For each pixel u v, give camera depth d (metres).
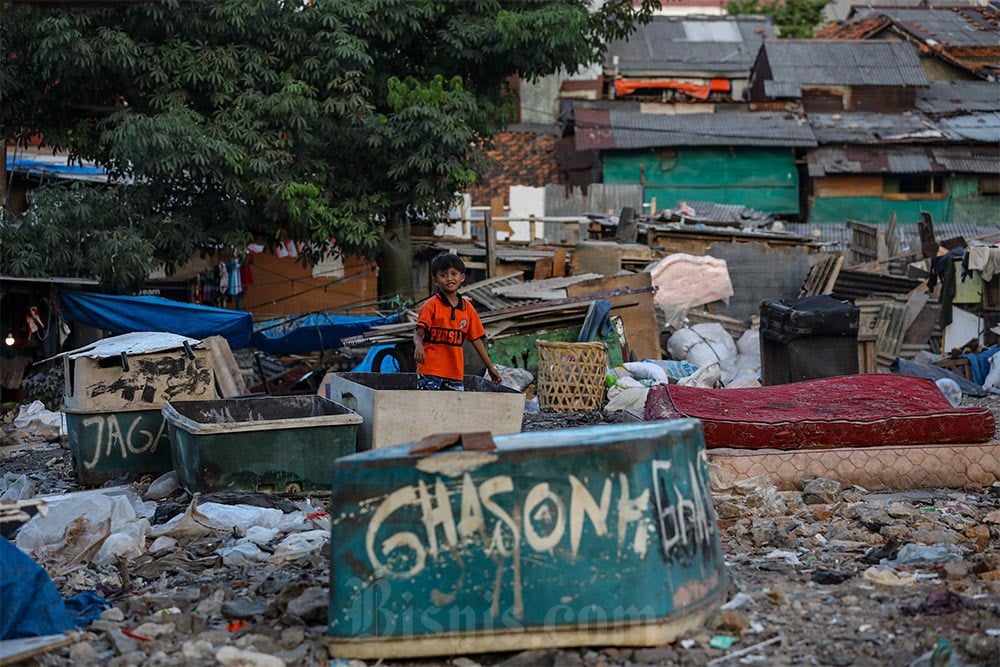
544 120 35.34
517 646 4.38
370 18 17.81
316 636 4.79
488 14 18.78
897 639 4.54
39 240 16.83
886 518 6.84
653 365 14.89
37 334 17.39
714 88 34.72
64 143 17.48
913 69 32.97
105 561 6.37
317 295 23.89
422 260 21.88
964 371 17.70
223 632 4.91
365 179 18.72
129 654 4.63
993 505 7.43
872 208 31.09
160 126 15.98
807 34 41.66
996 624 4.58
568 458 4.40
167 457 9.17
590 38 19.53
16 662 4.50
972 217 31.08
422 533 4.41
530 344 15.41
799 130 31.17
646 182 31.31
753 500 7.32
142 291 21.55
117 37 16.16
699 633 4.54
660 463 4.55
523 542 4.38
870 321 19.80
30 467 11.38
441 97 17.83
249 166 16.78
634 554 4.39
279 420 7.75
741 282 21.34
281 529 6.97
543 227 27.44
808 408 8.43
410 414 7.77
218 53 16.86
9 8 15.89
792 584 5.48
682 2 42.19
